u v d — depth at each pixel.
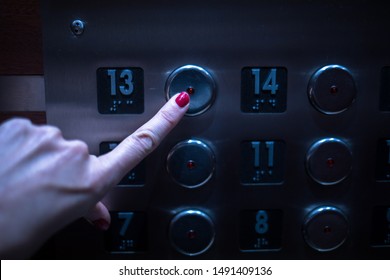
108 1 0.45
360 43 0.46
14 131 0.30
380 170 0.48
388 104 0.47
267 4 0.45
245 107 0.47
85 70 0.46
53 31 0.45
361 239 0.49
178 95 0.43
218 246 0.49
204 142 0.47
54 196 0.30
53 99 0.46
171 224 0.48
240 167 0.48
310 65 0.46
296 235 0.49
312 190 0.48
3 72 0.48
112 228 0.48
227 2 0.45
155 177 0.48
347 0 0.46
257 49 0.46
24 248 0.29
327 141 0.47
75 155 0.31
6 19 0.47
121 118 0.46
